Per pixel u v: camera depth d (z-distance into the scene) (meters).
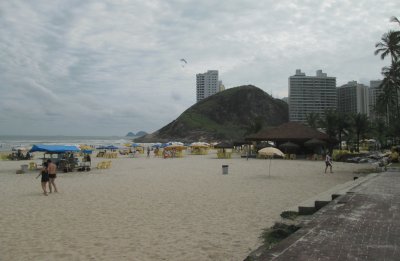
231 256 7.68
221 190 18.17
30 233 9.76
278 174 26.77
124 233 9.73
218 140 170.38
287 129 55.50
